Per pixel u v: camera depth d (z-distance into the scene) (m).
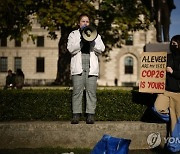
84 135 9.88
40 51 80.56
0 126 9.77
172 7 34.75
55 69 80.06
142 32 76.81
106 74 77.12
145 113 10.81
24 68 81.00
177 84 9.34
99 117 10.75
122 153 7.88
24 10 24.86
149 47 15.55
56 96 10.73
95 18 25.53
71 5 24.23
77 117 10.02
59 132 9.88
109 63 77.19
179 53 9.48
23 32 25.47
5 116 10.58
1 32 26.08
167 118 9.59
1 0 24.12
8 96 10.62
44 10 24.47
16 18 25.67
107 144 8.10
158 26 21.86
